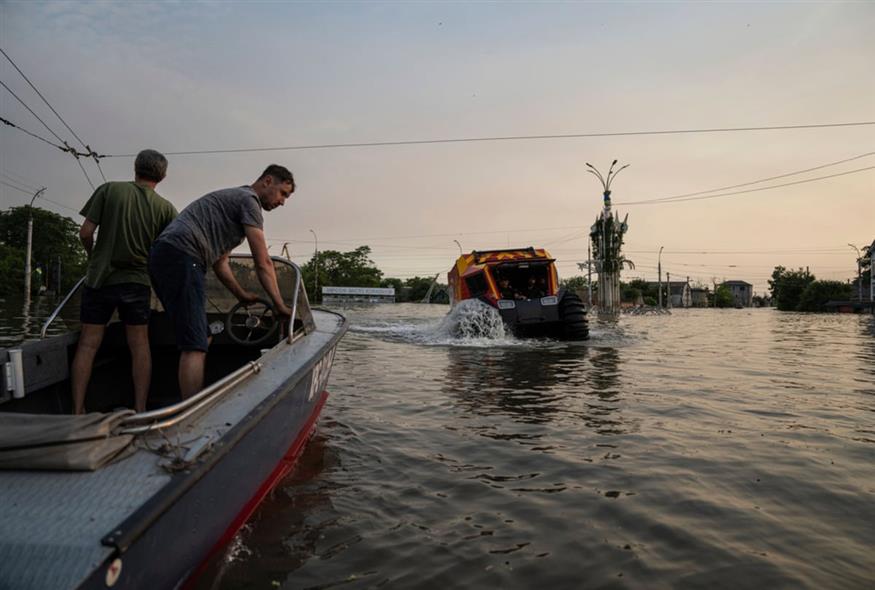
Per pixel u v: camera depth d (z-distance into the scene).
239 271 4.89
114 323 4.24
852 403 6.04
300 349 3.88
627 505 3.30
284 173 3.67
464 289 15.56
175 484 1.75
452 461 4.07
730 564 2.63
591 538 2.89
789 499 3.39
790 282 71.12
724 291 107.88
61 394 3.67
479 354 10.44
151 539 1.65
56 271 66.62
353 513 3.14
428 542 2.82
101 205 3.45
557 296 13.42
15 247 80.69
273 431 2.87
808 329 20.39
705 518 3.13
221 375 4.73
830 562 2.65
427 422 5.18
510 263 13.97
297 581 2.43
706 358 10.00
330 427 4.96
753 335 16.55
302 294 4.63
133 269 3.52
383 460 4.07
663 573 2.55
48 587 1.38
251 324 4.44
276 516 3.07
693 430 4.93
